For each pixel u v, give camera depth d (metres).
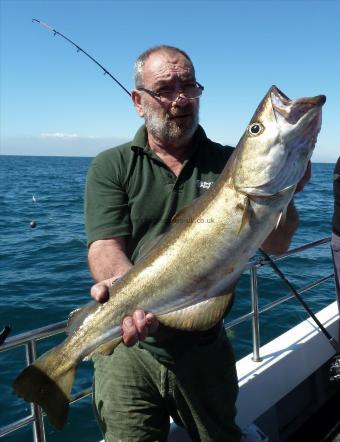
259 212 1.95
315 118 1.84
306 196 26.75
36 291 7.98
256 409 3.17
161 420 2.39
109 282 2.12
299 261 9.38
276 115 1.89
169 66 2.24
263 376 3.24
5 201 23.88
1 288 8.20
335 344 3.11
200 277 2.02
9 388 4.44
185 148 2.35
